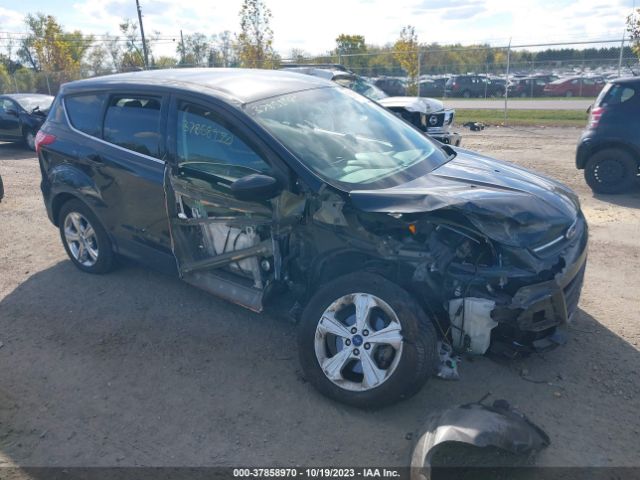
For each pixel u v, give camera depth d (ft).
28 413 11.53
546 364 12.59
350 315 11.31
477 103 85.76
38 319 15.51
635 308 15.16
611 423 10.69
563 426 10.62
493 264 10.82
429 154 14.70
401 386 10.50
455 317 10.79
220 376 12.57
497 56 90.68
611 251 19.45
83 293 16.92
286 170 12.09
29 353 13.82
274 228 12.19
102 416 11.36
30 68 138.31
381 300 10.71
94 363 13.26
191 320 15.10
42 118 46.96
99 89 16.52
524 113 68.59
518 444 9.14
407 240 11.14
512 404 11.25
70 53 121.39
